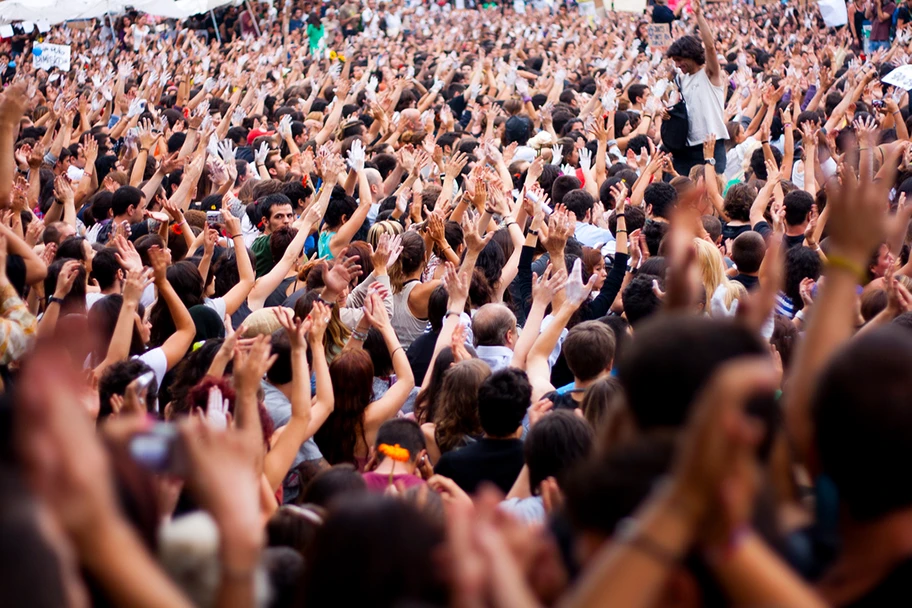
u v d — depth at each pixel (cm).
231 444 302
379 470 607
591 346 702
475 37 4625
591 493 288
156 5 3616
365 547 305
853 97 1861
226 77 3147
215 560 331
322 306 719
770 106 1658
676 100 1767
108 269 939
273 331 812
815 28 4128
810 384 341
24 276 786
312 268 988
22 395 248
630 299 808
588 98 2438
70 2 3447
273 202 1233
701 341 315
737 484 227
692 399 308
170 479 399
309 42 4556
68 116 1850
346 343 855
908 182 1260
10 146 813
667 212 1183
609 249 1161
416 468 643
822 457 301
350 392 726
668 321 327
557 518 353
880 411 286
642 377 316
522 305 1091
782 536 286
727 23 4381
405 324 1002
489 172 1351
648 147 1769
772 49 3800
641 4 3944
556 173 1526
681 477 233
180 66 3312
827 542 320
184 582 329
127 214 1268
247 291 986
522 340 782
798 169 1614
